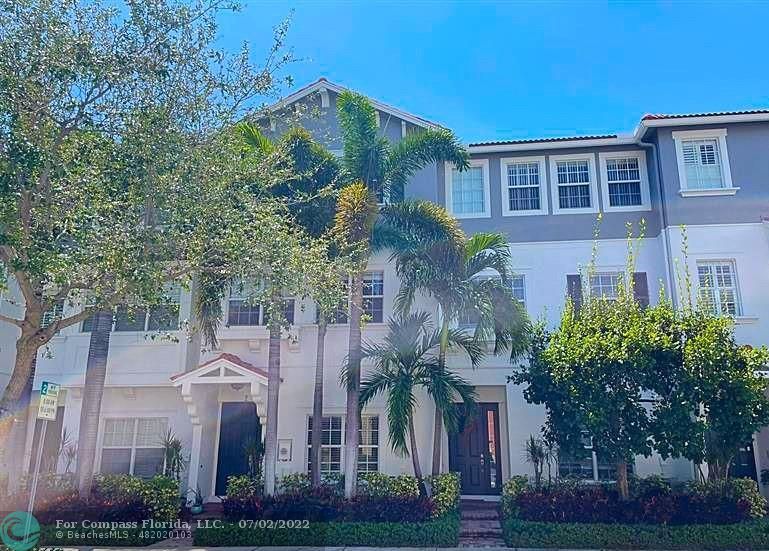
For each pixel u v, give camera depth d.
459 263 14.06
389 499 12.63
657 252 16.98
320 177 14.40
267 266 10.81
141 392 17.53
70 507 12.77
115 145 9.99
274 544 12.20
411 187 17.75
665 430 11.80
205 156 10.65
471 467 17.00
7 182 8.83
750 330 15.71
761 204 16.47
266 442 13.47
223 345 17.12
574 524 11.94
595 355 11.99
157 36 10.41
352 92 15.03
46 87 9.63
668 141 17.14
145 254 9.73
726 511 11.90
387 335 15.66
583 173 17.95
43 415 10.12
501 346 14.81
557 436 12.98
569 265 17.20
